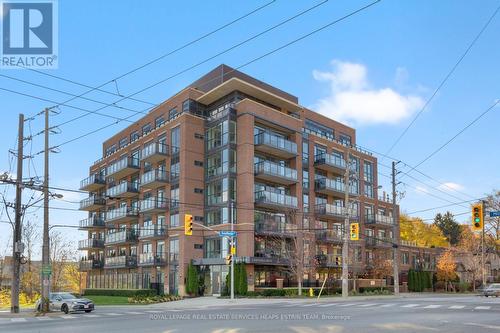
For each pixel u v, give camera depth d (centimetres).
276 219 5384
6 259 7306
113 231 6919
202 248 5362
